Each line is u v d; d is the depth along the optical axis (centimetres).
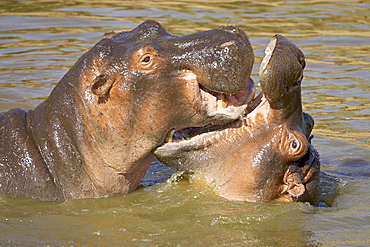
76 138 1214
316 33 2750
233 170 1208
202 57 1111
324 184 1379
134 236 1105
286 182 1209
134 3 3262
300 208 1213
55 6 3150
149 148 1199
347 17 3066
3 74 2117
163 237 1104
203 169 1238
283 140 1175
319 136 1700
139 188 1319
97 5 3200
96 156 1214
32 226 1135
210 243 1084
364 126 1777
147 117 1153
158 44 1152
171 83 1134
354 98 1991
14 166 1236
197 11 3091
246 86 1171
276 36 1139
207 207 1212
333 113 1867
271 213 1187
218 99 1155
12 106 1816
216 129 1220
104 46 1185
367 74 2220
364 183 1403
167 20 2866
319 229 1143
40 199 1231
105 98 1168
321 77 2194
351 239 1102
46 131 1244
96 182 1239
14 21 2819
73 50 2406
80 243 1075
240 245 1077
